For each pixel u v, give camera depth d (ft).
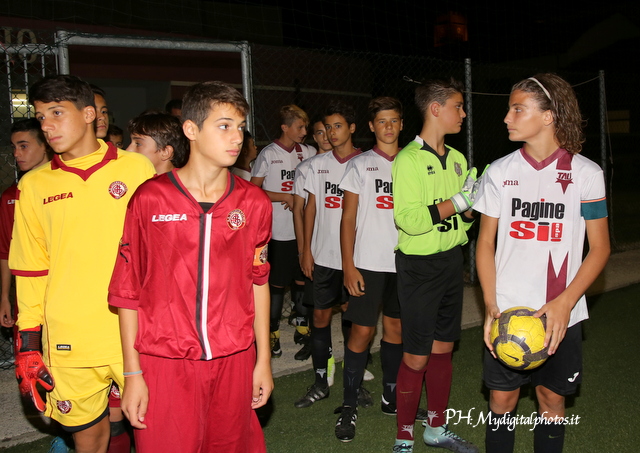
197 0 33.63
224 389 6.82
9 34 26.11
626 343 15.58
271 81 30.30
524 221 8.12
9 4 27.37
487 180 8.32
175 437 6.70
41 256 8.03
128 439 9.44
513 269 8.20
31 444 10.92
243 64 16.70
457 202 9.25
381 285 11.18
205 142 6.36
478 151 43.14
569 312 7.80
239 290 6.80
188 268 6.54
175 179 6.60
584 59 49.37
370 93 35.04
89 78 30.30
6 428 11.41
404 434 10.21
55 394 8.01
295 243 15.34
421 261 9.77
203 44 16.08
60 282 7.82
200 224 6.51
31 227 7.89
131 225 6.53
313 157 13.28
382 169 11.27
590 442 10.62
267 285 7.23
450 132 10.09
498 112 42.32
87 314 7.84
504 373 8.43
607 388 12.87
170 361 6.63
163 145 9.53
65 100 7.61
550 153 8.02
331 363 13.30
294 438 11.09
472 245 21.49
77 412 8.07
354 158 11.43
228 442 6.99
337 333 16.79
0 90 20.45
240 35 35.35
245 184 6.89
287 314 19.24
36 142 11.14
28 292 8.01
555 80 7.82
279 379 13.92
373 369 14.48
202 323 6.59
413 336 9.98
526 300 8.14
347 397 11.33
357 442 10.93
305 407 12.39
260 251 6.99
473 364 14.38
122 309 6.60
